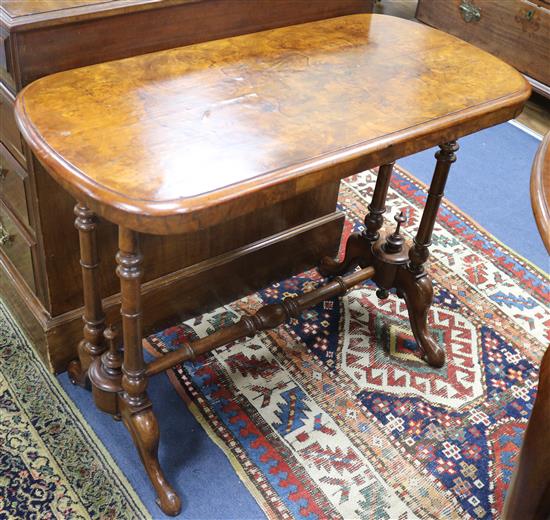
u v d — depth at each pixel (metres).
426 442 2.15
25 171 1.91
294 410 2.21
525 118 3.92
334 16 2.30
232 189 1.42
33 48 1.75
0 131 1.98
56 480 1.95
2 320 2.42
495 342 2.53
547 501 1.31
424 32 2.17
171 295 2.38
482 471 2.08
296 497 1.96
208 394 2.24
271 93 1.78
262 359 2.37
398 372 2.37
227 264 2.47
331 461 2.07
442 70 1.95
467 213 3.15
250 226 2.47
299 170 1.50
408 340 2.50
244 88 1.79
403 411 2.24
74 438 2.07
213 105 1.70
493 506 1.99
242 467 2.03
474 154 3.55
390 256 2.36
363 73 1.91
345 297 2.66
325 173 1.55
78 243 2.07
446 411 2.25
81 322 2.21
